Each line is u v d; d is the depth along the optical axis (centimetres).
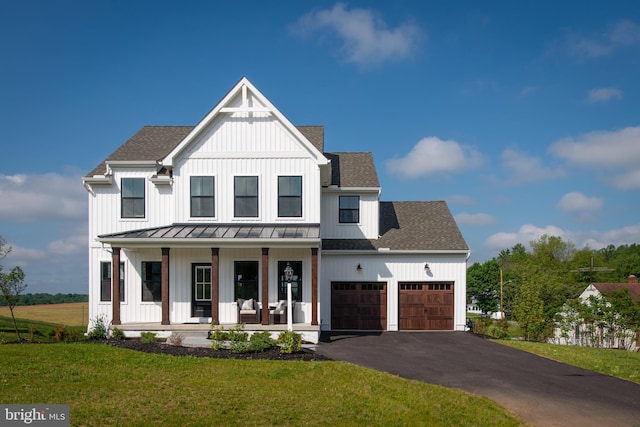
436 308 2466
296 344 1659
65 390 1135
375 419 1011
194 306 2144
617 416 1066
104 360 1423
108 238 1964
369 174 2688
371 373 1362
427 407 1090
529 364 1573
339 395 1153
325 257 2480
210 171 2159
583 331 2980
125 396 1104
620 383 1338
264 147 2161
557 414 1074
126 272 2189
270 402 1085
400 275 2473
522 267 4184
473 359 1648
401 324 2464
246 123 2167
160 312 2183
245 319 2031
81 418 957
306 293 2150
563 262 7638
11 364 1338
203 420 966
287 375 1307
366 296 2467
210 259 2153
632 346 2891
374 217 2594
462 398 1160
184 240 1958
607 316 2833
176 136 2558
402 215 2834
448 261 2473
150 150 2380
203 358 1489
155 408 1028
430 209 2894
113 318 1995
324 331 2416
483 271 5819
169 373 1309
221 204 2152
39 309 5569
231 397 1114
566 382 1342
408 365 1532
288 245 1989
